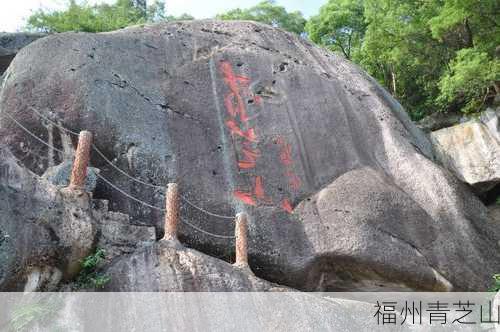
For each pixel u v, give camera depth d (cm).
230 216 1183
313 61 1528
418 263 1226
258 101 1373
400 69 2223
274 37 1544
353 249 1182
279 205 1229
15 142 1162
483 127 1634
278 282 1164
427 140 1672
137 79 1284
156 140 1211
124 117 1204
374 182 1310
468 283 1259
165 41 1402
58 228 941
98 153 1155
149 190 1151
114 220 1062
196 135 1262
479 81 1769
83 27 2434
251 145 1295
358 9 2469
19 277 877
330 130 1387
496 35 1922
